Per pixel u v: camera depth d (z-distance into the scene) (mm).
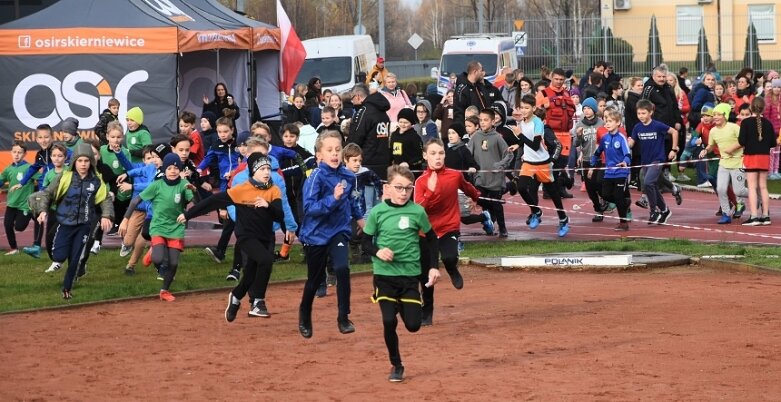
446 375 11539
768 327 13562
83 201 17062
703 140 28641
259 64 38531
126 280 18625
